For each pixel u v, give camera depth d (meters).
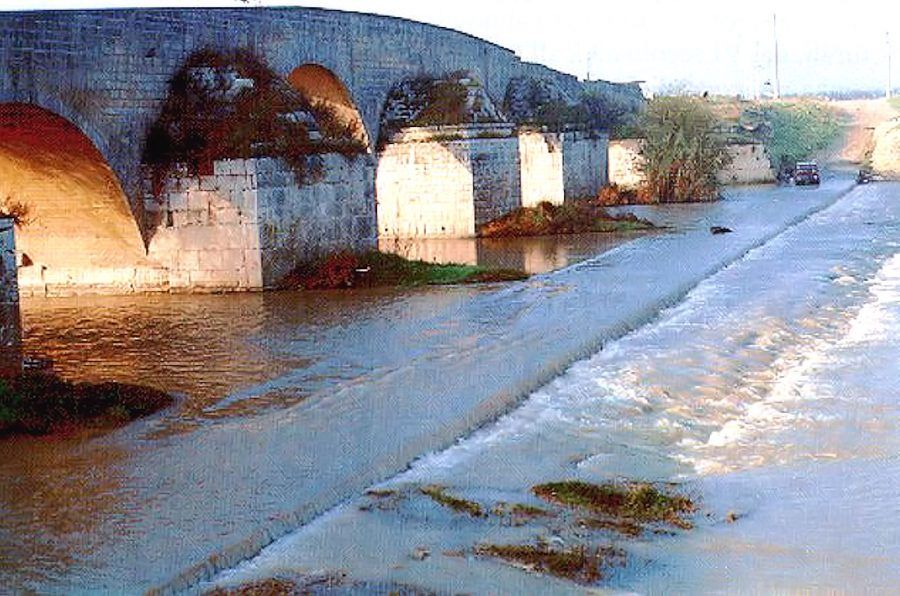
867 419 20.16
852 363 24.30
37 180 33.47
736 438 19.22
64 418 20.06
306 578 13.59
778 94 152.12
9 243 22.25
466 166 50.84
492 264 41.38
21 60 28.89
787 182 83.75
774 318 29.20
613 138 71.94
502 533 14.92
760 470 17.61
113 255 35.66
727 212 60.88
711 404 21.25
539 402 21.36
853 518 15.55
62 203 34.31
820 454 18.34
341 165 37.88
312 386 22.38
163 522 15.03
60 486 16.61
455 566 13.91
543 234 51.75
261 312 31.41
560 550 14.39
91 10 31.70
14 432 19.53
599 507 15.88
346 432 19.00
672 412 20.72
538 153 57.25
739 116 102.50
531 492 16.45
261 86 36.84
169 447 18.47
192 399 21.66
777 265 39.59
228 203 34.78
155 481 16.73
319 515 15.59
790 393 21.94
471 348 25.50
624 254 43.22
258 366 24.38
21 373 22.34
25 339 28.25
